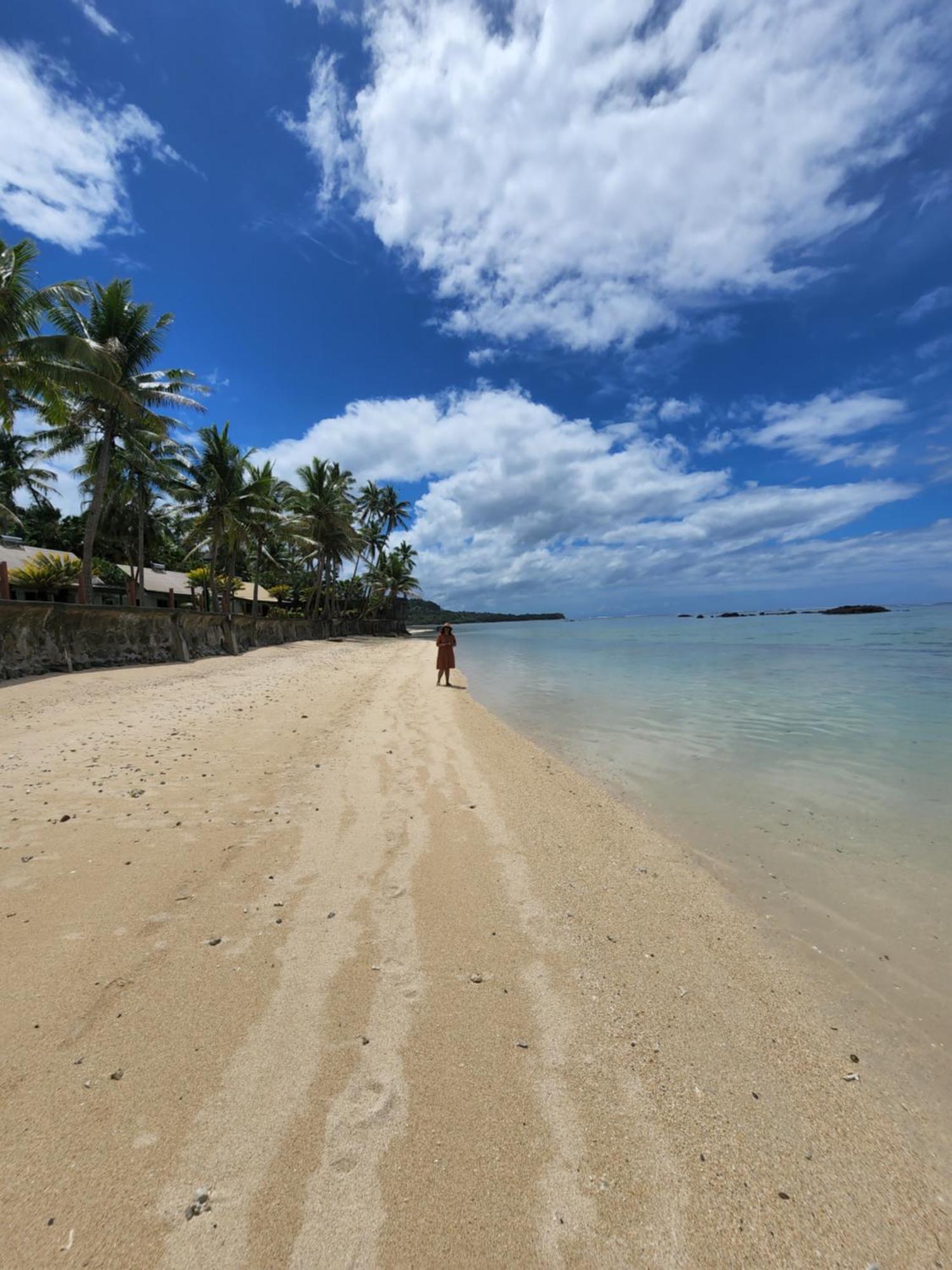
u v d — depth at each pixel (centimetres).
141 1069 207
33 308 1512
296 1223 156
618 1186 173
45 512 3828
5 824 438
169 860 384
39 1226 151
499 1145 184
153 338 2088
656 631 5722
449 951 297
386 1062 217
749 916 364
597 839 477
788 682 1559
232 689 1253
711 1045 241
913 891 401
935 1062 244
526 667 2269
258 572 3622
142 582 2914
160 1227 153
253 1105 193
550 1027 243
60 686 1104
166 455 2700
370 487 6334
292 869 383
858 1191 178
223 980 261
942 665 1905
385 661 2416
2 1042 216
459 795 570
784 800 595
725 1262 153
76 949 279
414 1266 147
